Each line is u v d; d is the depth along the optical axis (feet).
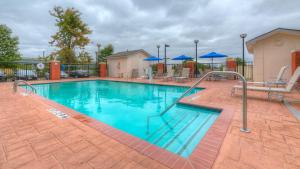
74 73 54.60
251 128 9.41
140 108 18.78
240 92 22.80
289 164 5.94
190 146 9.21
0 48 67.31
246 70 43.47
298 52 22.59
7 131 9.20
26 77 42.45
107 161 6.34
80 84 40.57
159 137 10.82
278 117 11.39
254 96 19.72
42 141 8.00
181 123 13.14
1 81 38.81
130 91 30.53
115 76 60.49
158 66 54.70
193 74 45.83
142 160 6.42
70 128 9.68
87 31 78.69
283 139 7.94
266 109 13.56
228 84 32.71
